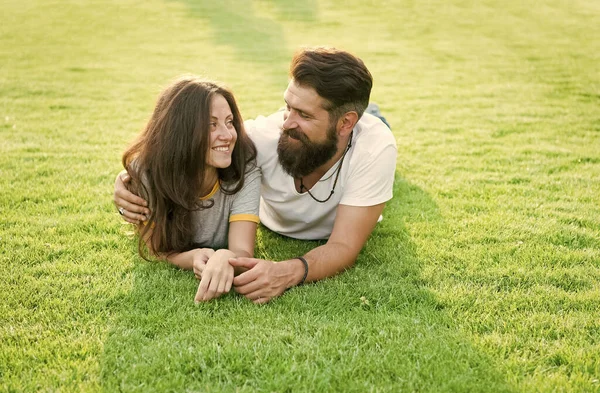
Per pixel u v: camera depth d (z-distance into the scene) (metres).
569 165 4.83
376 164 2.86
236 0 17.75
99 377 2.12
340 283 2.80
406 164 4.84
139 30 13.57
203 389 2.07
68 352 2.25
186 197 2.80
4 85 7.84
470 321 2.53
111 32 13.17
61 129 5.77
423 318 2.54
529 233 3.46
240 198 2.97
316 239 3.37
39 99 7.16
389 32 14.00
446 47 12.09
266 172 3.06
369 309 2.64
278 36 13.42
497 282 2.87
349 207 2.87
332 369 2.18
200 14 15.77
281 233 3.41
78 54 10.62
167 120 2.72
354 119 2.80
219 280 2.61
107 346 2.29
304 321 2.48
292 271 2.70
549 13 16.03
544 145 5.43
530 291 2.78
